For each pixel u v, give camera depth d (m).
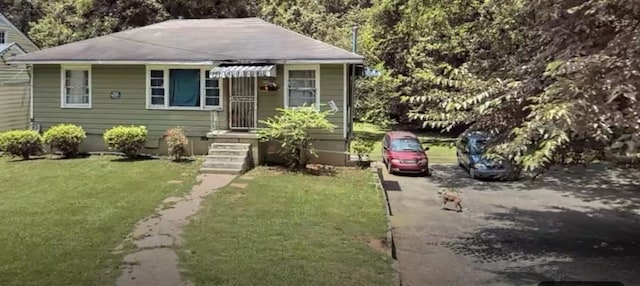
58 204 11.29
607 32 7.47
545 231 12.44
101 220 9.98
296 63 17.09
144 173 15.16
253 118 17.92
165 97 18.27
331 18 41.25
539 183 18.91
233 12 34.28
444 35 20.48
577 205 15.49
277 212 11.07
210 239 8.96
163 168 16.00
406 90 26.14
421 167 20.27
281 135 16.36
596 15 7.29
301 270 7.57
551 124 5.64
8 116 21.70
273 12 37.53
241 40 19.36
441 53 25.00
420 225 12.81
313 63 17.09
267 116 17.86
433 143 29.81
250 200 12.10
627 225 13.16
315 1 44.38
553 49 7.88
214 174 15.27
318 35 37.44
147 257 7.90
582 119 5.59
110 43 19.62
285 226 9.99
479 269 9.42
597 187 18.30
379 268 7.90
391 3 26.23
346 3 50.34
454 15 18.89
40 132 18.94
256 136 16.59
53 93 18.81
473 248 10.85
